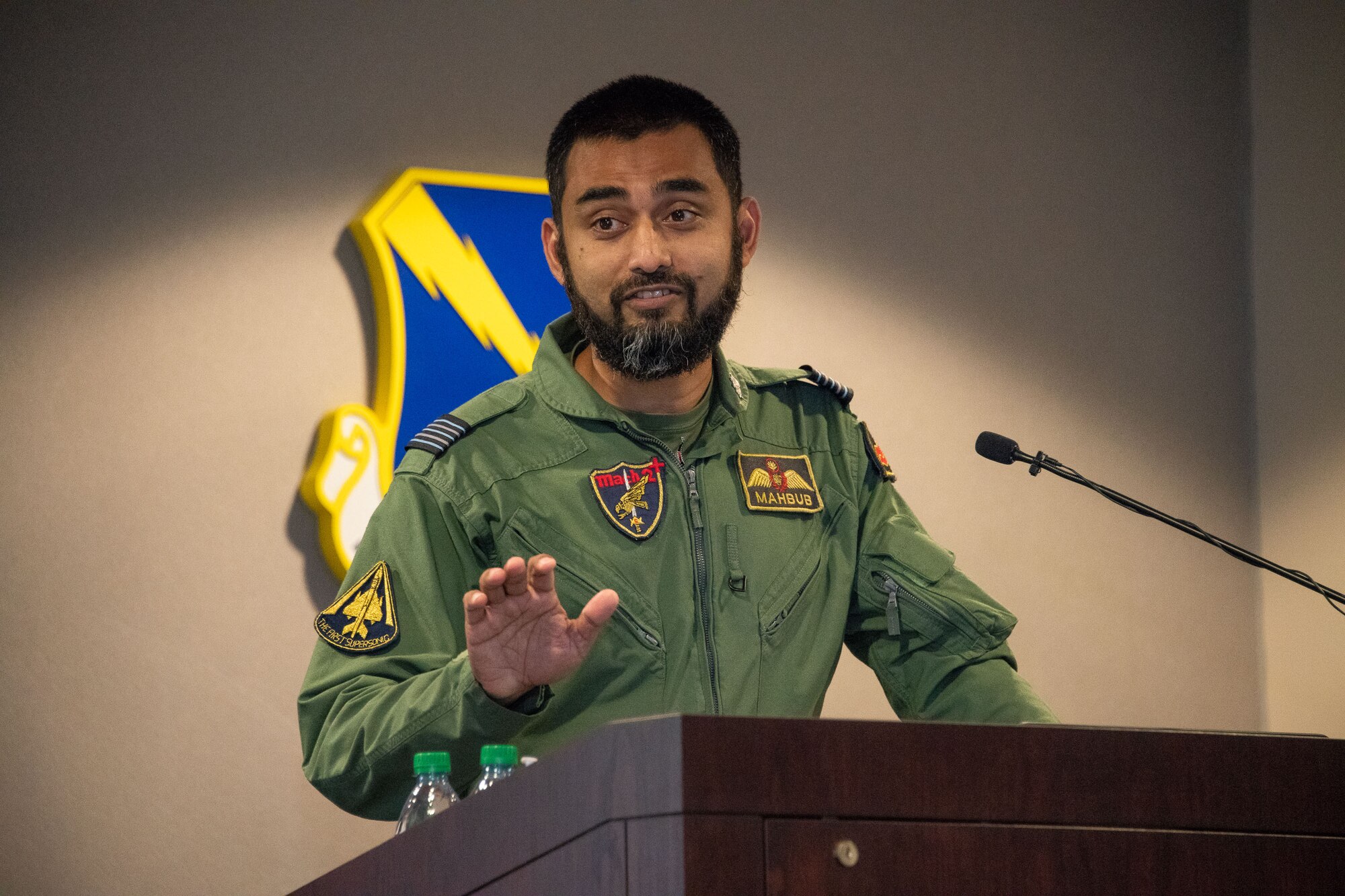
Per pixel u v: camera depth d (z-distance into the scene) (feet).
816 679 15.26
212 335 24.91
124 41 25.48
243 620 24.21
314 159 25.91
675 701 14.65
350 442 24.66
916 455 28.53
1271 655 30.14
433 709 11.67
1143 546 29.81
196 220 25.22
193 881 23.24
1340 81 30.76
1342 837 9.02
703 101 15.64
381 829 24.36
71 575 23.71
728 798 7.55
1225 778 8.80
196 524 24.27
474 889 9.07
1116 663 29.14
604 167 15.02
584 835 8.00
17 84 24.88
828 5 29.73
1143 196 31.19
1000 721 14.79
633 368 15.01
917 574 15.75
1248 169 31.96
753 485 15.89
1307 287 30.71
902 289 29.07
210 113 25.61
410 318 25.39
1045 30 31.19
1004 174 30.27
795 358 28.07
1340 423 29.81
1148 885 8.41
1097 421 29.96
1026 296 29.96
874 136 29.50
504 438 15.57
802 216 28.66
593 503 15.25
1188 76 31.96
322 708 13.16
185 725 23.66
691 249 14.89
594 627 10.88
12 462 23.82
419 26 26.91
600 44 27.96
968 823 8.09
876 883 7.78
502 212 26.25
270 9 26.22
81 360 24.35
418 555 14.38
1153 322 30.76
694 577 15.12
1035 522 29.14
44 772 23.02
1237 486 30.73
